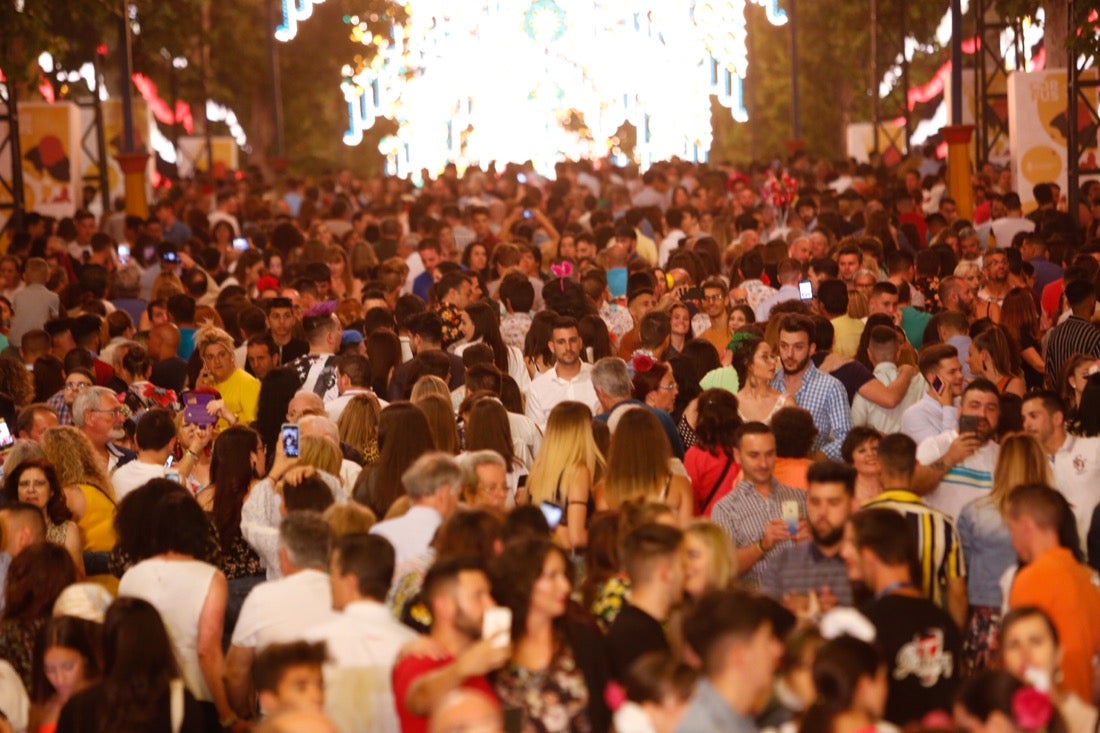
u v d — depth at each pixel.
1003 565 25.41
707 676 17.69
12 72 66.69
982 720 16.97
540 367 38.78
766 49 148.75
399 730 20.45
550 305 46.41
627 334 43.22
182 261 61.75
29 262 52.53
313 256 58.88
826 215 64.06
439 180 96.00
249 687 24.42
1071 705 19.25
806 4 141.62
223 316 49.22
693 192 85.12
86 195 92.31
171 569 24.61
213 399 31.88
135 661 20.56
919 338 44.53
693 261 50.28
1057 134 72.75
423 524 24.34
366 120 116.06
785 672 17.95
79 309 53.25
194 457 31.73
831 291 40.66
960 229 58.78
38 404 34.56
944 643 20.62
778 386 34.66
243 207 88.06
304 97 145.25
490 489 26.72
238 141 146.38
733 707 17.59
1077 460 28.83
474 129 119.94
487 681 18.88
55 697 22.36
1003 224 65.19
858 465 28.53
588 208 82.88
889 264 47.91
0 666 22.92
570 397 36.84
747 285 48.31
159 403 37.78
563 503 28.02
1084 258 48.22
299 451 28.77
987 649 25.27
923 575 23.91
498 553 21.28
